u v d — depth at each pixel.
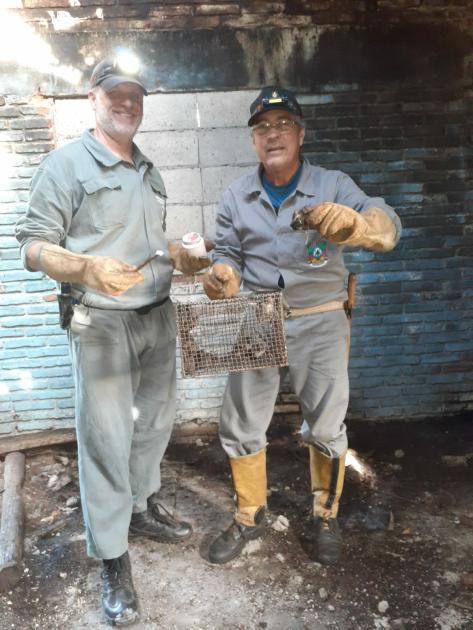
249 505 2.63
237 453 2.58
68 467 3.52
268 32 3.31
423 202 3.60
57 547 2.75
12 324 3.60
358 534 2.77
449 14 3.35
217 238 2.52
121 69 2.08
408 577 2.47
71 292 2.18
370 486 3.19
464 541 2.71
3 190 3.39
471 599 2.34
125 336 2.23
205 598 2.39
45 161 2.10
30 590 2.48
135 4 3.22
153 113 3.40
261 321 2.08
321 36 3.33
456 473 3.31
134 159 2.28
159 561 2.63
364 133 3.47
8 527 2.78
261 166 2.38
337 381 2.41
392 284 3.72
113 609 2.26
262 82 3.37
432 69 3.41
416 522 2.86
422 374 3.89
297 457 3.53
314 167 2.38
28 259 1.99
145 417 2.54
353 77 3.39
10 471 3.35
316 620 2.26
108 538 2.28
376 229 1.96
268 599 2.38
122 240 2.18
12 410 3.74
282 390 3.85
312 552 2.64
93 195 2.10
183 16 3.26
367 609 2.30
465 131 3.51
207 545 2.73
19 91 3.28
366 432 3.82
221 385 3.83
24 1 3.17
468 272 3.73
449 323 3.81
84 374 2.19
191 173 3.51
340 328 2.41
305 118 3.44
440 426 3.86
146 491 2.68
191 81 3.35
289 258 2.31
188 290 3.62
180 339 2.06
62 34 3.22
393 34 3.35
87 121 3.38
